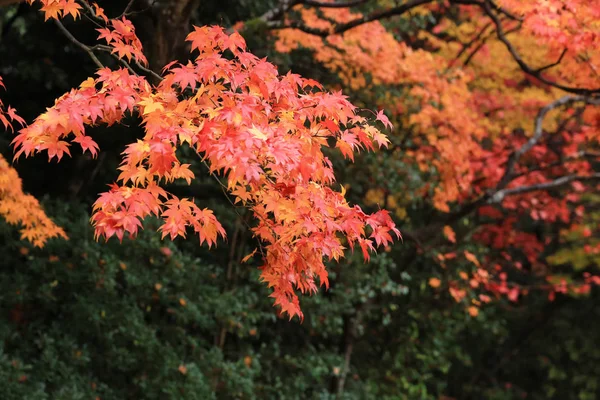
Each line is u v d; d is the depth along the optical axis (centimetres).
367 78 967
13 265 835
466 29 1062
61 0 393
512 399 1482
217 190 870
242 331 925
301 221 343
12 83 924
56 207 870
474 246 1192
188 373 827
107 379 838
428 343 1156
